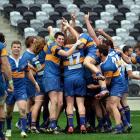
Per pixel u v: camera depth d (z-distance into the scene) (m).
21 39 71.31
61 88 30.77
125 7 80.44
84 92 30.58
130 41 74.62
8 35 71.62
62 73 30.92
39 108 31.50
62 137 27.33
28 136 28.33
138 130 33.16
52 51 30.22
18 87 28.53
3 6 75.31
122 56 33.00
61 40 30.50
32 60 31.25
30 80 29.67
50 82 30.28
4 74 22.95
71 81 30.33
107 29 75.62
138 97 59.31
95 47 30.72
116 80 30.27
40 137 27.55
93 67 29.66
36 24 73.50
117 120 30.22
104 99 31.00
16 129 33.34
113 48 31.38
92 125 32.22
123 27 77.75
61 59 30.69
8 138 26.91
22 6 76.12
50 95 30.42
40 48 31.22
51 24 73.81
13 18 73.31
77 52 30.61
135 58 34.62
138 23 78.25
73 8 78.25
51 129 30.20
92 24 76.75
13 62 28.50
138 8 81.00
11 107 28.77
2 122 23.69
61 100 30.64
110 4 81.38
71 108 30.50
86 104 31.92
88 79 30.72
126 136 27.89
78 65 30.50
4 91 22.95
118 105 31.22
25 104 28.50
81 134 29.56
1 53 22.73
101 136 27.84
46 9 76.94
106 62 30.17
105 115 31.66
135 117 47.03
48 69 30.48
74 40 31.22
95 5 79.94
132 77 33.06
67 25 31.47
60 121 41.78
